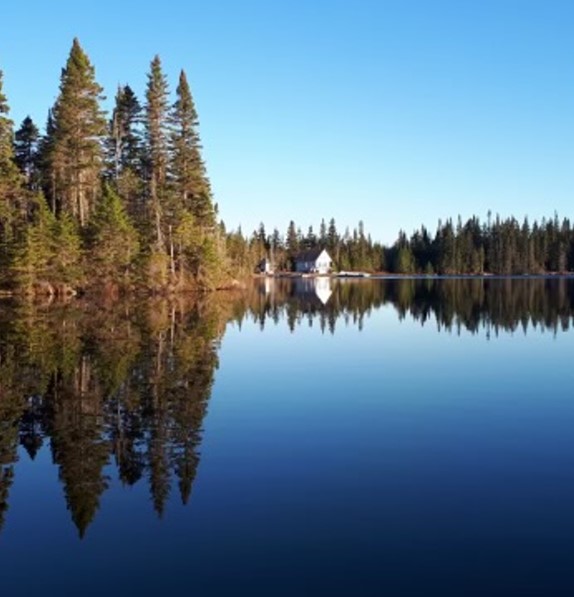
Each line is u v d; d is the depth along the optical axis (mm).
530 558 6875
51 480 9219
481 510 8195
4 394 14203
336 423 12531
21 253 43625
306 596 6121
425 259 147875
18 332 24438
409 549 7086
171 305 40031
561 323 30984
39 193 49594
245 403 14023
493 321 32188
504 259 138250
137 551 7082
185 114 57062
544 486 9086
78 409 13039
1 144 46438
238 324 30234
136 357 19328
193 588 6289
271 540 7324
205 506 8305
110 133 60500
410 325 30703
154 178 55719
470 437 11633
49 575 6582
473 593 6164
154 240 53156
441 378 17328
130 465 9844
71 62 52781
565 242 139750
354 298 52656
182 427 11945
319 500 8531
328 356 21016
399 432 11922
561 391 15656
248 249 121688
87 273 48219
